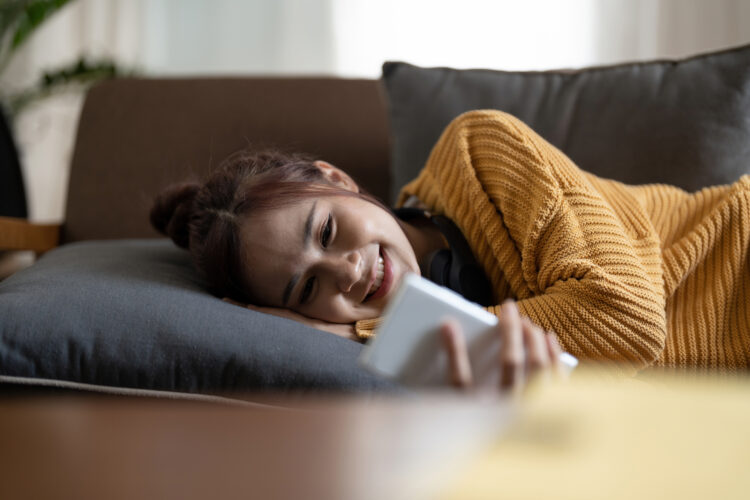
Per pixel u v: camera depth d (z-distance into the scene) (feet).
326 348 2.48
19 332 2.44
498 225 3.08
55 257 3.43
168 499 0.89
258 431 1.11
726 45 6.48
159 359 2.42
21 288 2.73
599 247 2.72
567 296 2.63
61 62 7.86
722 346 2.92
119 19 7.80
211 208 3.13
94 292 2.63
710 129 3.60
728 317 2.98
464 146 3.29
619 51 6.79
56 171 8.05
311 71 7.66
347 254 2.84
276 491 0.90
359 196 3.00
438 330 1.78
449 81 4.02
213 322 2.52
